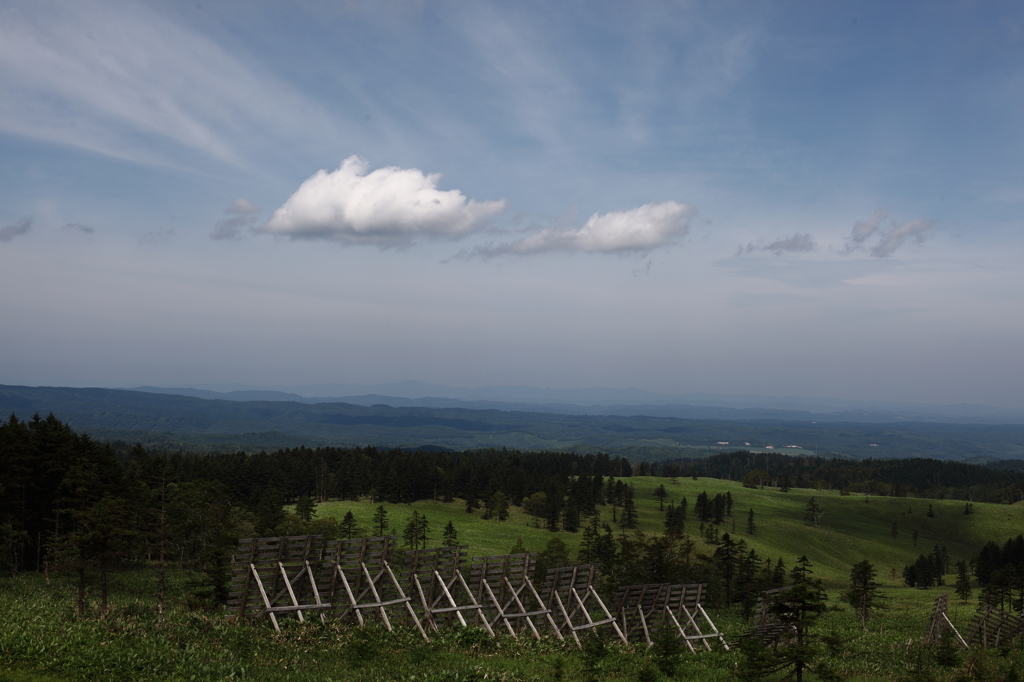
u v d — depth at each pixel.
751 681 22.86
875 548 193.88
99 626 22.53
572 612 33.28
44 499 55.19
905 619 62.53
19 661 18.08
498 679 21.70
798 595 21.27
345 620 26.66
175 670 18.69
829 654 33.75
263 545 25.77
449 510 170.38
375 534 124.44
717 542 162.62
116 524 26.73
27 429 57.94
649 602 35.59
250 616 24.75
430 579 30.28
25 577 46.25
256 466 141.38
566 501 170.75
